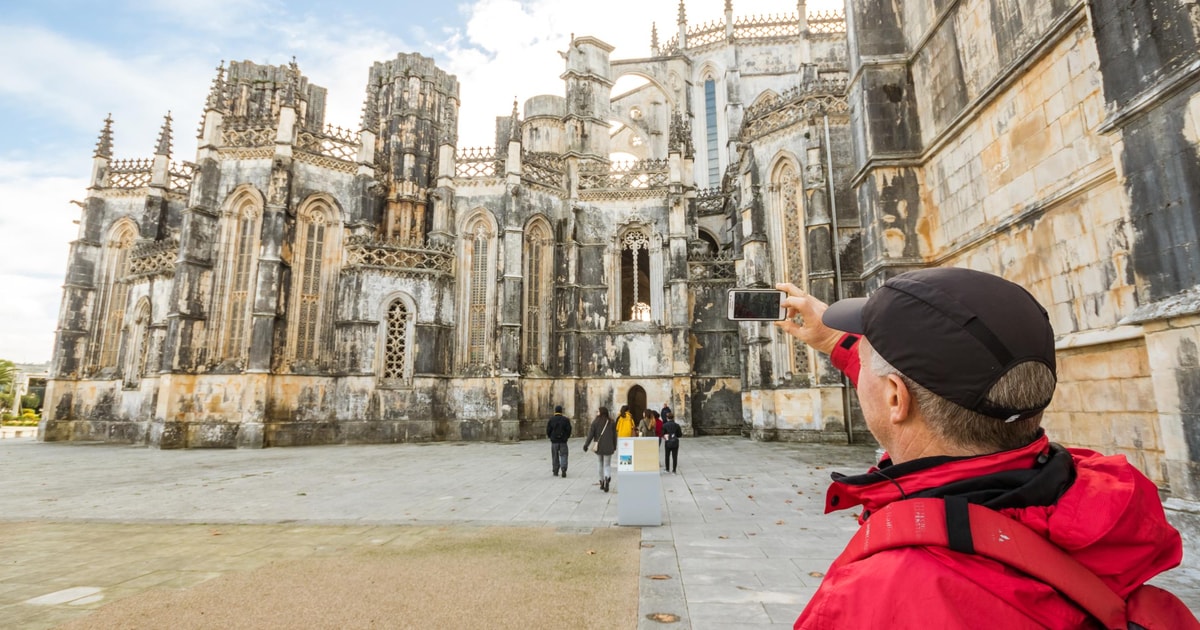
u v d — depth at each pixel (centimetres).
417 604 614
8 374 8525
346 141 3612
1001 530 101
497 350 3538
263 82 4112
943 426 128
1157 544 105
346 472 1873
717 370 3675
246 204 3309
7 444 3519
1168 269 686
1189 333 663
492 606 607
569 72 4344
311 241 3391
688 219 3922
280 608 607
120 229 4275
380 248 3434
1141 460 801
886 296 139
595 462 2195
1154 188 703
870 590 104
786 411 2886
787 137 3081
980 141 1142
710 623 549
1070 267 928
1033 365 116
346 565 770
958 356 118
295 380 3136
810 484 1493
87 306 4122
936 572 98
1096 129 856
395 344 3394
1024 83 1016
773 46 5297
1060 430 961
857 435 2697
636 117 5500
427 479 1678
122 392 3744
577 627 547
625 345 3775
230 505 1259
